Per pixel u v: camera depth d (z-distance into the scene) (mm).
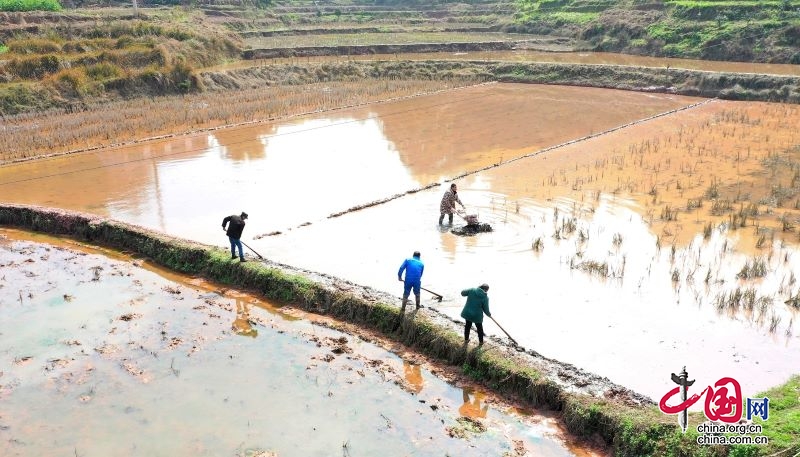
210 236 18578
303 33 64938
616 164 25734
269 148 29375
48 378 12172
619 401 10305
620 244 17375
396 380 11859
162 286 16266
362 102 40562
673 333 12711
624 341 12422
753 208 19625
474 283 15141
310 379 12000
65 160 27672
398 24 71750
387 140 30812
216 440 10281
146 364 12609
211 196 22422
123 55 42844
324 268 16141
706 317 13352
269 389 11695
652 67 45969
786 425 9180
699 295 14367
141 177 24922
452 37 63781
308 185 23594
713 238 17672
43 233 20266
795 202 20469
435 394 11484
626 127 32875
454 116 36531
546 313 13594
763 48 49156
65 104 37250
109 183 24203
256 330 13914
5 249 18906
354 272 15883
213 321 14344
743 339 12430
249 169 25844
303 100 40312
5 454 10016
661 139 29969
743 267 15719
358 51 55656
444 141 30547
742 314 13453
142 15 56188
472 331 12742
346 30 66688
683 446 9148
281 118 35875
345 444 10070
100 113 35812
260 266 16016
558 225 18953
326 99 40844
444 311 13711
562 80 47500
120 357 12891
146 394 11594
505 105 39656
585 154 27531
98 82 39500
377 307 13766
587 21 63469
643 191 22141
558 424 10523
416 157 27562
